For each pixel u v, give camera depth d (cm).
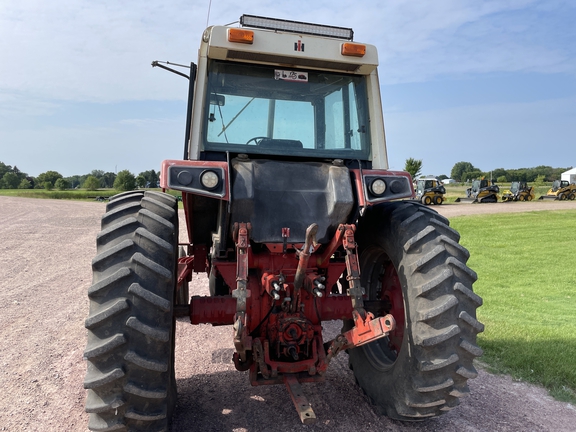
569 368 465
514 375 460
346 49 348
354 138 379
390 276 400
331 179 336
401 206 365
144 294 265
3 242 1348
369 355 394
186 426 342
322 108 371
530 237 1741
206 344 534
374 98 378
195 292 785
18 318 627
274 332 333
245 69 355
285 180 333
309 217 333
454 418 366
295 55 343
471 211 3075
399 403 326
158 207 316
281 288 323
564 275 1032
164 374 274
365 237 398
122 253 279
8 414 364
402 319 372
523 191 4303
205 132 347
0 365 465
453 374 304
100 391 263
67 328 586
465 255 319
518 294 846
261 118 358
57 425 348
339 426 344
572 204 3794
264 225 325
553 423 366
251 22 359
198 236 437
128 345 263
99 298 270
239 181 318
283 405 379
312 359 337
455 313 301
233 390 408
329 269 363
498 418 370
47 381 429
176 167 303
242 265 301
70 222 1973
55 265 1022
